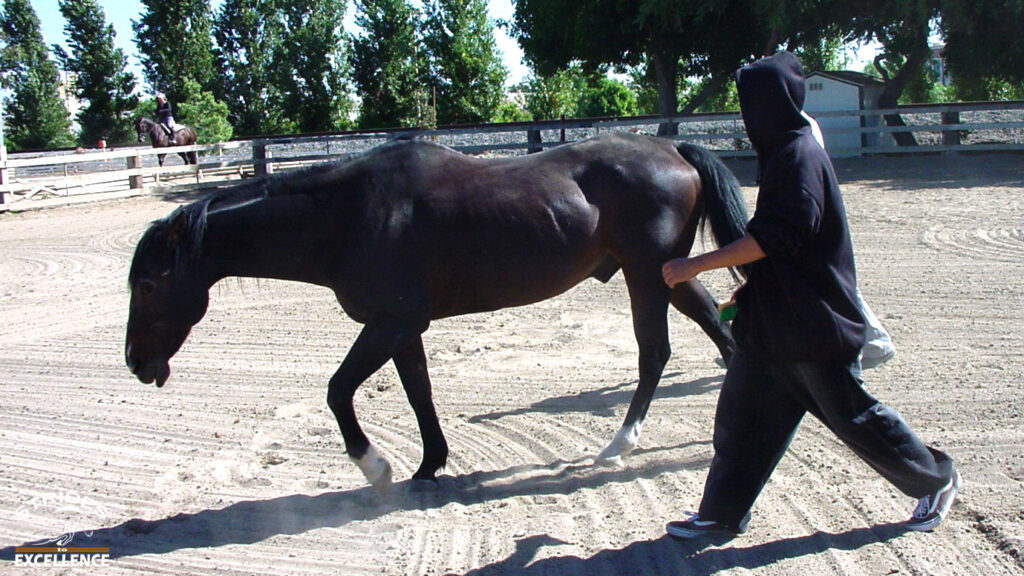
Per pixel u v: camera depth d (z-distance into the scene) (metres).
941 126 19.39
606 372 6.14
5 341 7.77
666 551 3.42
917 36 21.83
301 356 6.95
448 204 4.14
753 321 3.20
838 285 3.07
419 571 3.42
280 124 49.88
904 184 15.45
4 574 3.57
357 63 47.00
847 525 3.53
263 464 4.79
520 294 4.35
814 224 2.96
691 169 4.62
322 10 49.59
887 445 3.18
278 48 49.09
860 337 3.09
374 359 4.05
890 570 3.14
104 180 19.48
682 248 4.57
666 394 5.56
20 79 51.22
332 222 4.10
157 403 5.88
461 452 4.80
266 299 9.16
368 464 4.09
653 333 4.52
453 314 4.41
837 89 21.69
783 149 3.04
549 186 4.31
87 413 5.73
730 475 3.32
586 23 26.34
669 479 4.20
